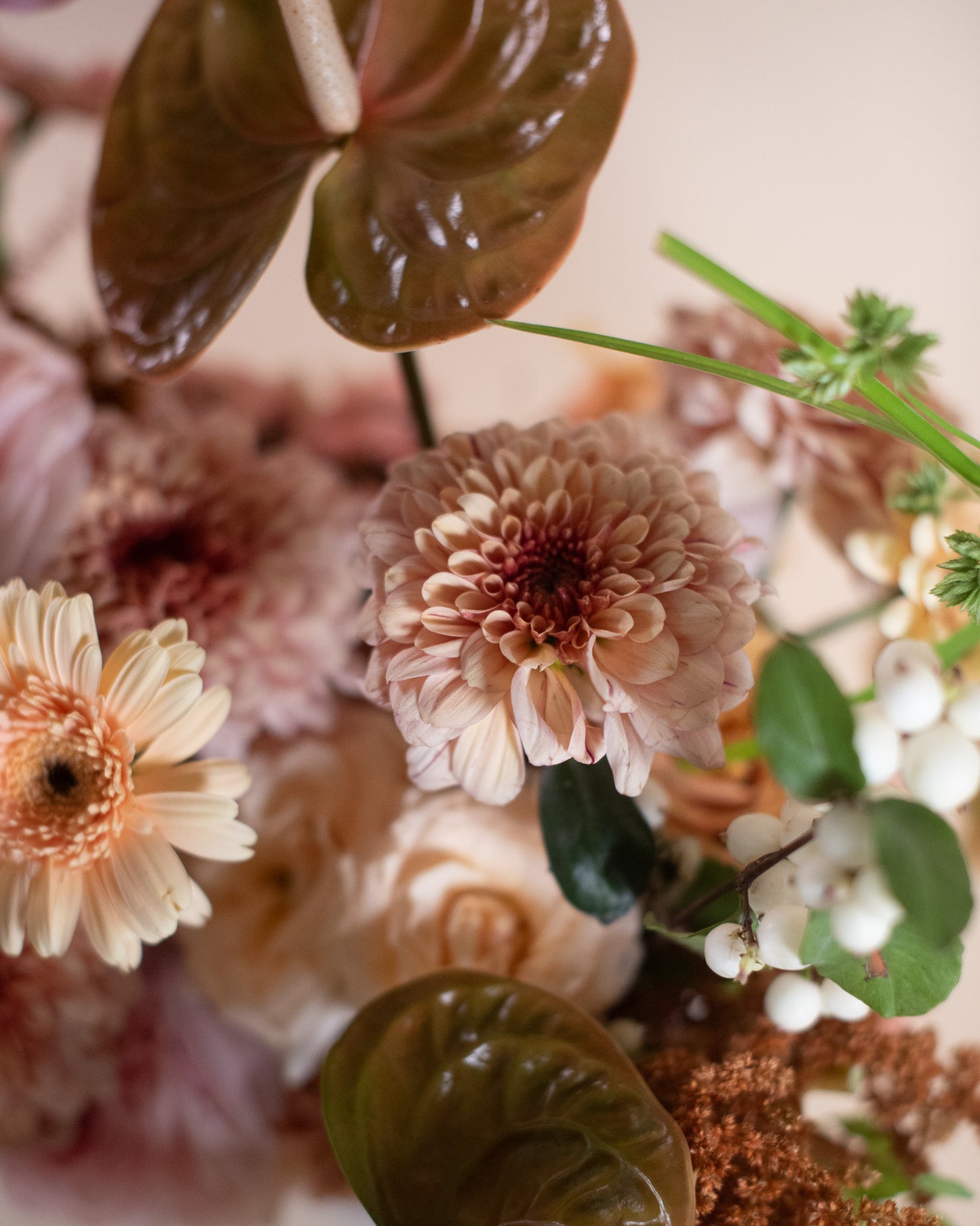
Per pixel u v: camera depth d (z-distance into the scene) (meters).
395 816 0.39
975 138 0.43
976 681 0.36
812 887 0.29
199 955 0.39
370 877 0.38
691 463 0.41
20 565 0.41
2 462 0.41
